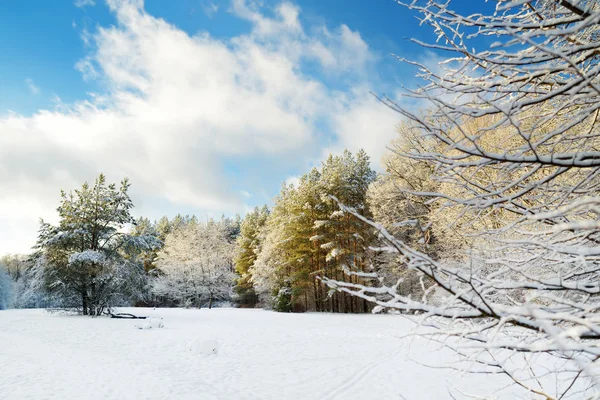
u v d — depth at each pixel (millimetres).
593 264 2072
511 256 2365
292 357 10250
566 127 1717
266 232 40688
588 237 1977
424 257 1593
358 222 26641
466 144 1932
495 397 2029
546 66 1624
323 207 29641
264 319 21422
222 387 7355
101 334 14219
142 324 16375
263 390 7227
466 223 2471
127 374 8070
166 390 6969
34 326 16250
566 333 1197
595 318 1454
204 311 29844
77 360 9461
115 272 22594
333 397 6801
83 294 22188
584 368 1229
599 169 1841
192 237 46781
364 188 29875
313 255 30312
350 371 8570
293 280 30062
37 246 22016
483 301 1555
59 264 22203
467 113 1809
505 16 2139
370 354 10477
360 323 18406
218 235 50469
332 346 11898
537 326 1538
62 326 16359
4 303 47250
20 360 9391
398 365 8648
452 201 2127
